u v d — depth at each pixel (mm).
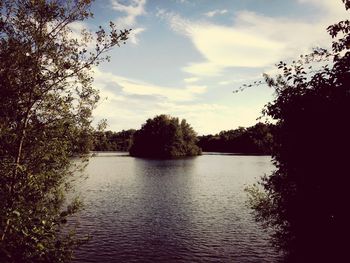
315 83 9133
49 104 11094
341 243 8578
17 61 9836
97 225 30906
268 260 22422
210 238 27266
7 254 7477
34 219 8812
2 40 10000
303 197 9797
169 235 28094
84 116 11773
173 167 99375
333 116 8406
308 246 10008
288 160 10531
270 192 14164
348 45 8320
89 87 11711
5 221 8008
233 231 29219
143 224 31531
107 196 47031
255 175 75875
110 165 108375
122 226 30719
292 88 10211
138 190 53125
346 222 8352
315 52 9742
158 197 46531
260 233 28531
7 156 10203
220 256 23266
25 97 10523
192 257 23094
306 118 9156
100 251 23922
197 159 141000
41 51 10477
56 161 11391
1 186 9469
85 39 11477
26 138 10867
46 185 11148
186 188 55656
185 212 36875
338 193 8344
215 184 60625
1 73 9758
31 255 8320
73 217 33656
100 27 10867
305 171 9516
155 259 22625
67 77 11023
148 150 168625
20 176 10070
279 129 10891
